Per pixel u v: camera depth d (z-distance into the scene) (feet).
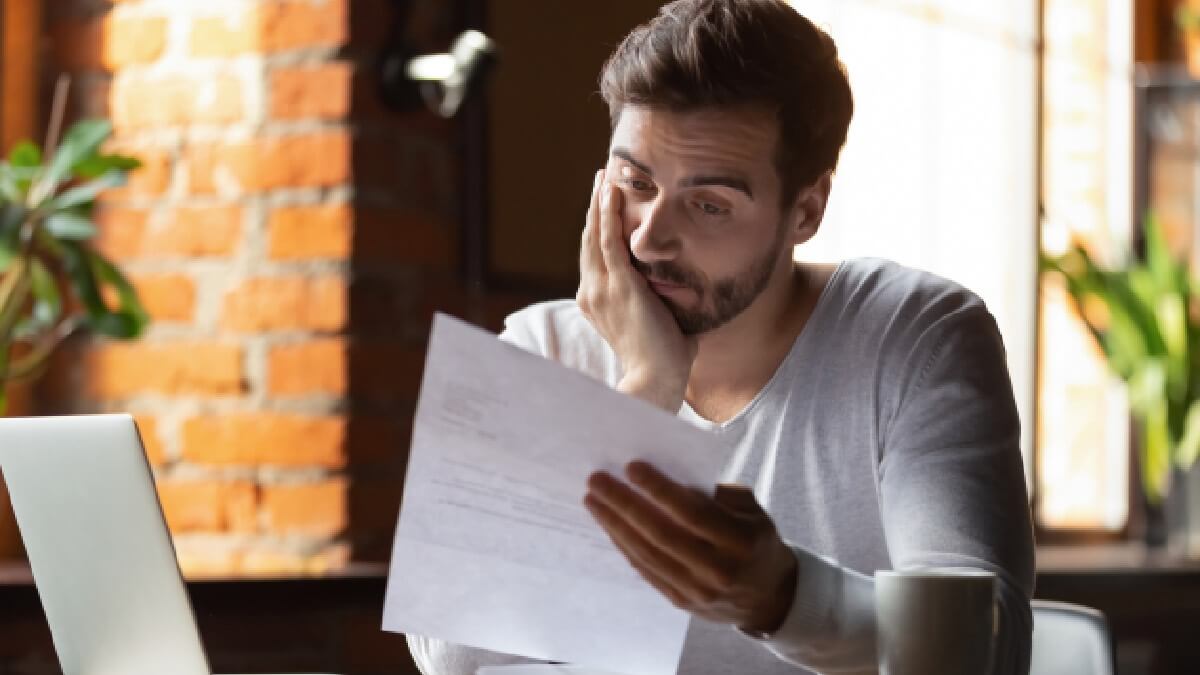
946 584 3.62
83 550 4.61
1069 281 11.66
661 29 4.78
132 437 4.39
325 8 8.09
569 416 3.84
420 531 4.12
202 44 8.36
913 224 12.08
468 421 3.91
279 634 7.65
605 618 4.21
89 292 7.28
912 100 12.07
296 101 8.16
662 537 3.90
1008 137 12.83
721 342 5.28
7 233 7.02
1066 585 9.36
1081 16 13.11
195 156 8.36
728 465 5.39
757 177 4.74
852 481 5.26
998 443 4.86
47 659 7.19
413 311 8.41
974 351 5.04
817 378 5.28
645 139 4.74
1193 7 13.38
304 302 8.14
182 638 4.50
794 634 4.02
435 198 8.58
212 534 8.30
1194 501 10.74
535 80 9.22
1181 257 12.23
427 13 8.56
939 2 12.28
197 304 8.37
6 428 4.64
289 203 8.17
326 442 8.09
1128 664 9.70
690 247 4.83
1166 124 12.22
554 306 5.88
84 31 8.63
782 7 4.83
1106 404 12.93
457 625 4.29
